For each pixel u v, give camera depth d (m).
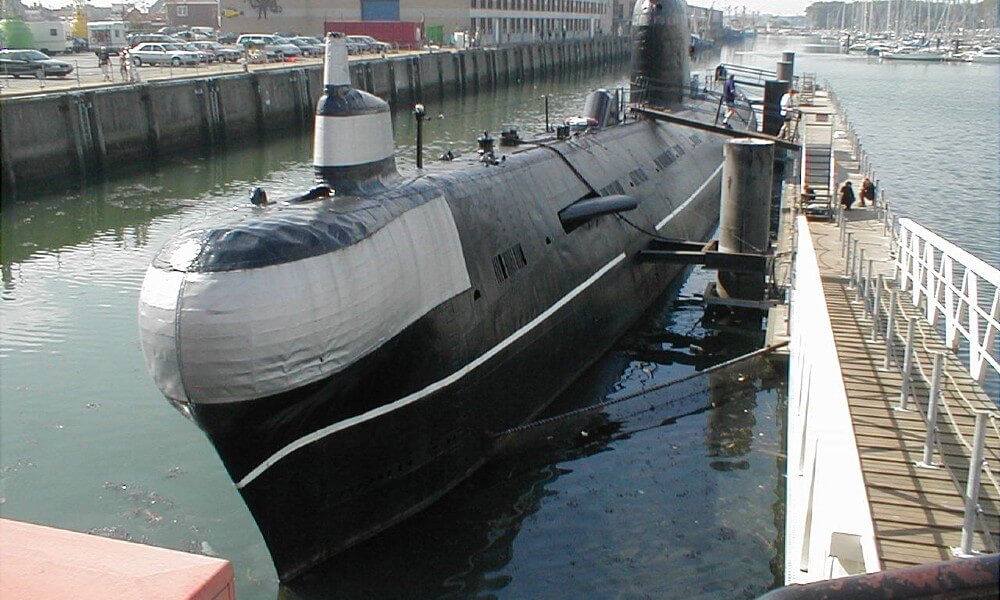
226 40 76.19
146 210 29.75
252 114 45.81
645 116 25.55
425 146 44.69
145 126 37.97
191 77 42.16
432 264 11.05
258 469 9.07
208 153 41.97
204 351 8.34
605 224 17.84
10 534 2.33
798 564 8.76
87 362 16.33
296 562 9.73
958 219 31.39
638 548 10.82
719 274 19.61
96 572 2.17
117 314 19.02
